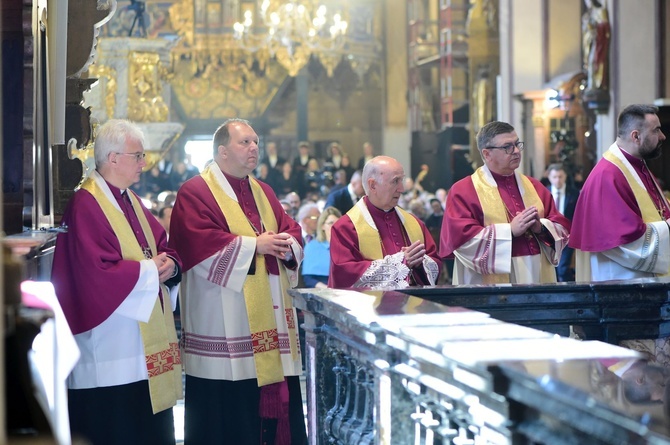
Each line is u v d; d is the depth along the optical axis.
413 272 5.98
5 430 1.89
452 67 28.70
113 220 5.32
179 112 33.69
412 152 31.12
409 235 6.27
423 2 31.19
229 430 5.83
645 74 18.08
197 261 5.75
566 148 20.61
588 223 6.43
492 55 28.34
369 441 3.98
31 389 2.16
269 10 30.53
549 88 21.55
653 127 6.43
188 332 5.91
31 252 4.12
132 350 5.28
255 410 5.86
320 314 4.72
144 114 20.42
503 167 6.43
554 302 4.98
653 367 2.53
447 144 28.69
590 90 18.56
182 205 5.91
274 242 5.75
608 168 6.44
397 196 6.16
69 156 6.90
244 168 5.99
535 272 6.27
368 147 30.88
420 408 3.55
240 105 33.97
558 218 6.46
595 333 5.01
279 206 6.29
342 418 4.44
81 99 7.31
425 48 31.05
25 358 2.20
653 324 5.01
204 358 5.80
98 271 5.13
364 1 32.47
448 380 3.09
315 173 29.12
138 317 5.15
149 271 5.18
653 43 18.03
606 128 18.66
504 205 6.40
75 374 5.22
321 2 31.58
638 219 6.25
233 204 5.95
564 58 22.45
